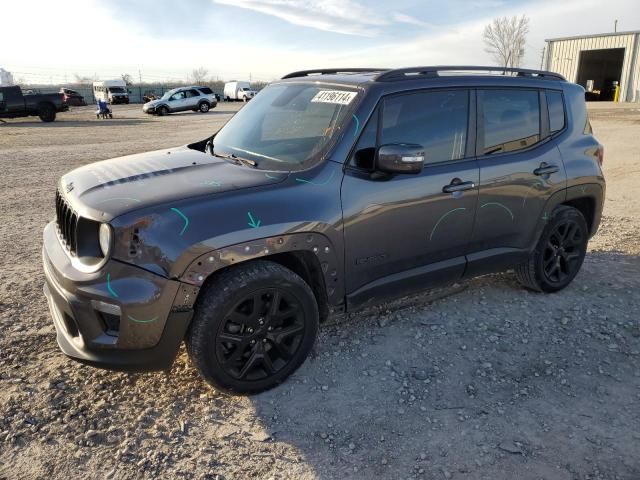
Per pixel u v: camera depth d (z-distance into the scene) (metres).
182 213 2.88
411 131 3.72
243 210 3.02
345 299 3.57
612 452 2.86
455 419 3.12
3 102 25.88
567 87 4.78
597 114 26.05
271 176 3.32
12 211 7.73
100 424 3.03
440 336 4.04
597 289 4.94
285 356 3.35
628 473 2.71
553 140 4.56
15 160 12.66
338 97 3.71
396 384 3.45
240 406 3.22
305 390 3.37
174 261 2.82
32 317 4.23
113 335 2.90
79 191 3.20
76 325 2.96
